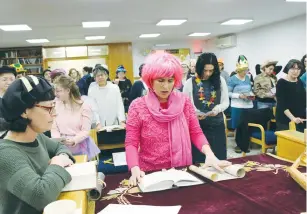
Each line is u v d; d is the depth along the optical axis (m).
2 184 0.87
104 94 3.12
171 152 1.52
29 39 8.12
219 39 10.02
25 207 0.88
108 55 10.38
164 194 1.17
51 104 1.00
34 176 0.89
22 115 0.95
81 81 5.19
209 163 1.41
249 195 1.12
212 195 1.14
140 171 1.37
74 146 2.11
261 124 3.53
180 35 9.31
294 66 3.01
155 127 1.51
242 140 3.50
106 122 3.13
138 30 7.68
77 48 10.19
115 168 2.31
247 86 4.22
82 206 0.87
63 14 5.16
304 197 1.08
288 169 1.32
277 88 3.13
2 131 0.99
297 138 1.59
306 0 4.92
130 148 1.49
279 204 1.04
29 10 4.70
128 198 1.15
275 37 7.39
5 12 4.74
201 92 2.46
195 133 1.64
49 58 10.09
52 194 0.89
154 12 5.45
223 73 5.77
